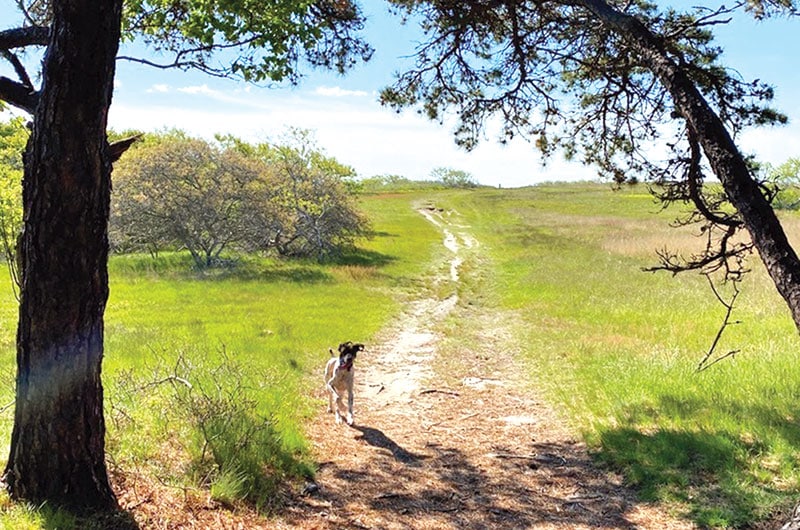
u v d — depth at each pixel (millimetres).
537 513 6051
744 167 4160
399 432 8719
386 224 55594
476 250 39531
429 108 7027
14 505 4484
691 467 6727
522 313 19297
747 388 8961
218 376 8992
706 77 5656
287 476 6535
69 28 4137
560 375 11461
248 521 5316
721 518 5594
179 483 5613
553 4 6348
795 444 6887
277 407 8539
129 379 7867
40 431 4562
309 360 12609
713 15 5449
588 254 32281
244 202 29156
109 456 5695
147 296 21312
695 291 19328
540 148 7145
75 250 4426
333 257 33062
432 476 7035
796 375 9180
